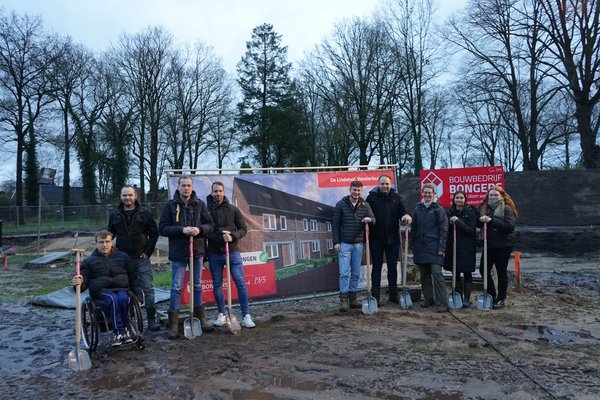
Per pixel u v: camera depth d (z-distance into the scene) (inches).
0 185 2252.7
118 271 220.7
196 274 248.2
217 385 177.8
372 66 1363.2
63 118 1680.6
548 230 716.7
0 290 438.6
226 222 250.4
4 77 1461.6
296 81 1721.2
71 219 1286.9
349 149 1643.7
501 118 1708.9
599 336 232.2
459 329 247.0
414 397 163.6
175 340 235.6
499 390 167.3
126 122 1619.1
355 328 251.8
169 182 273.7
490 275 301.7
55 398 169.2
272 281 296.2
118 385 179.9
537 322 259.1
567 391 165.3
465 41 1143.0
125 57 1573.6
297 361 201.9
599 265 553.9
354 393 168.1
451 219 295.0
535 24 1013.8
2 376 193.9
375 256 299.9
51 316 311.1
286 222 302.5
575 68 978.7
